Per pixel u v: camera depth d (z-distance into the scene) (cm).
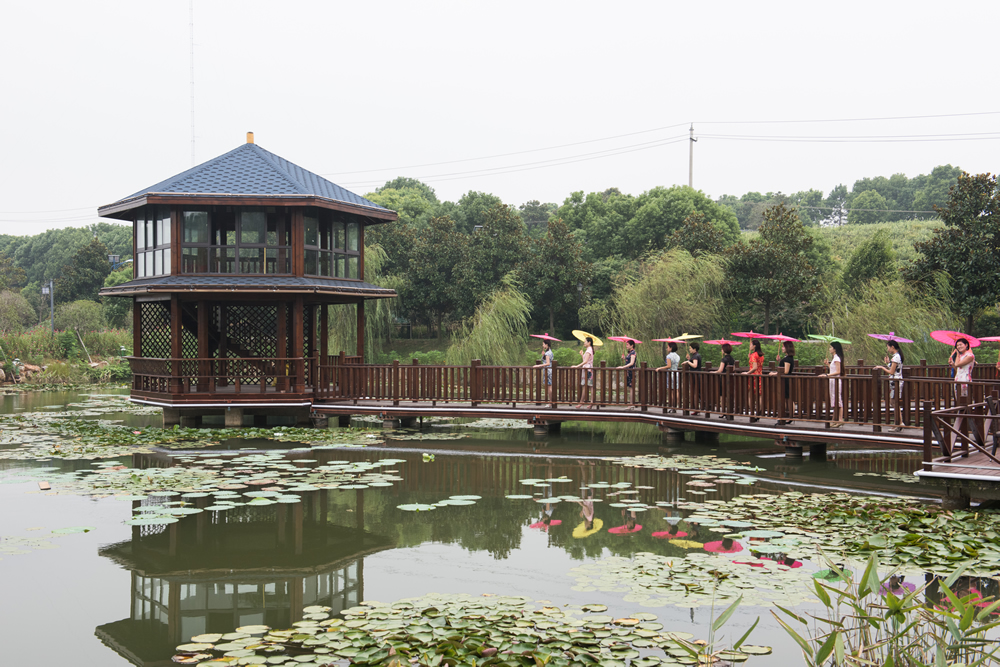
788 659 484
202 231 1717
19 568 715
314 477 1117
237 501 949
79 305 4716
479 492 1047
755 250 3222
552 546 770
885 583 624
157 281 1692
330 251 1845
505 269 4356
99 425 1731
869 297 2528
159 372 1712
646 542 778
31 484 1072
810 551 709
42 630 566
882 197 9275
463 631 511
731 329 3244
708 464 1235
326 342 1889
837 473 1165
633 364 1560
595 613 565
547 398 1600
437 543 790
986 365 1784
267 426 1728
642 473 1181
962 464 903
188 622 580
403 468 1230
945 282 2638
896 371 1373
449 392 1683
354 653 479
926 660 446
